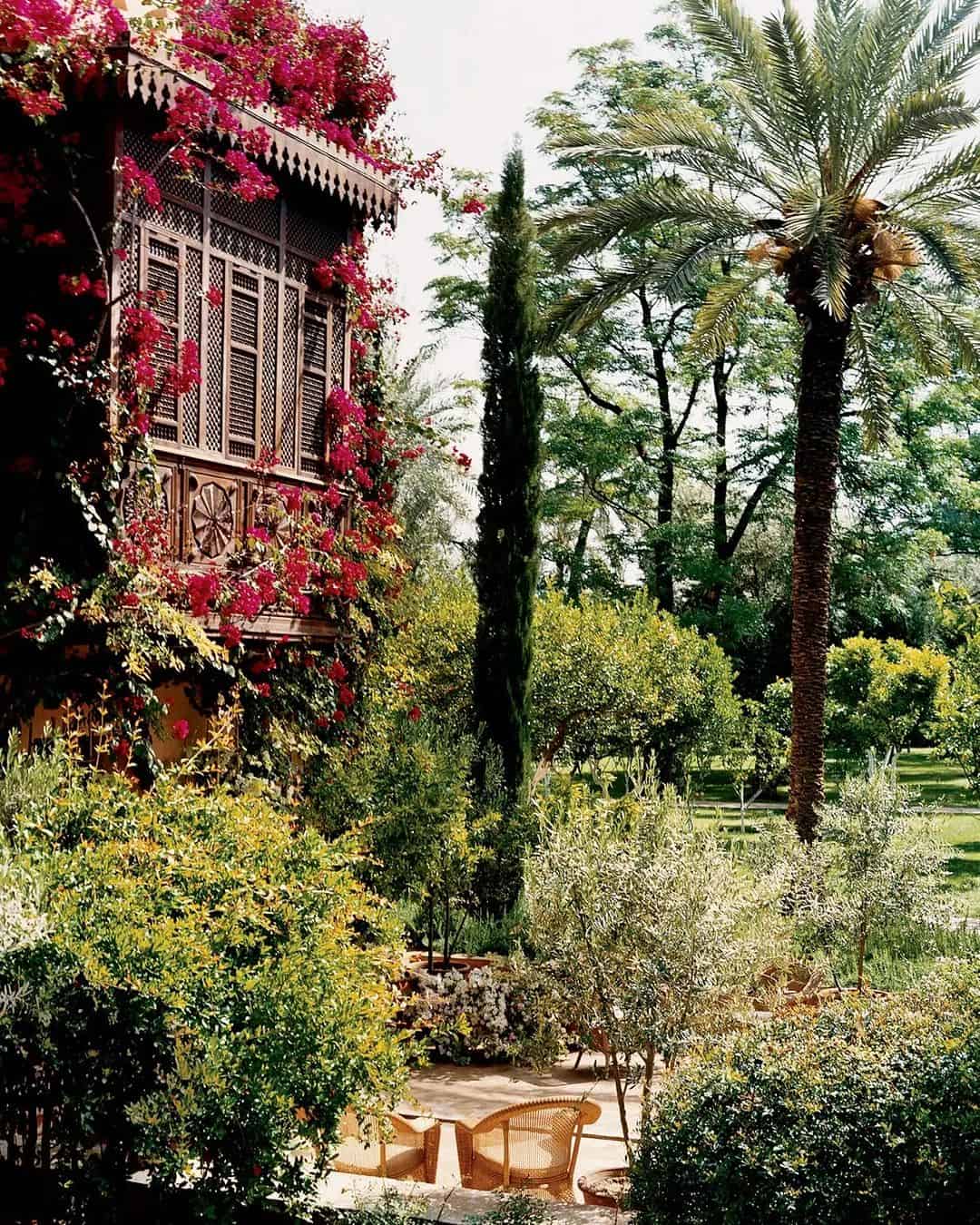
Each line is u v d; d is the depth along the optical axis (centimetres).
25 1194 497
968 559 3556
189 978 479
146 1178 526
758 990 768
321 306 1001
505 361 1399
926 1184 434
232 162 838
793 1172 446
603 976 658
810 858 1041
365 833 1025
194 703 949
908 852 1024
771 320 2934
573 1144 652
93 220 805
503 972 1020
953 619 2084
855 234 1406
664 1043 632
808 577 1427
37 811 585
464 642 1600
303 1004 492
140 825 579
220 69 843
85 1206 482
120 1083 481
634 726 1905
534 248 1466
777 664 3162
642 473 2873
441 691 1582
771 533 3278
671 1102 502
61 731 820
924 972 1055
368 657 1099
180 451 852
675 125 1486
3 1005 470
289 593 927
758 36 1455
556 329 1499
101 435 796
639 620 1995
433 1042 1006
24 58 760
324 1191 540
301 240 977
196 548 870
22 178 783
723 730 2166
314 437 996
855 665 2523
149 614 802
